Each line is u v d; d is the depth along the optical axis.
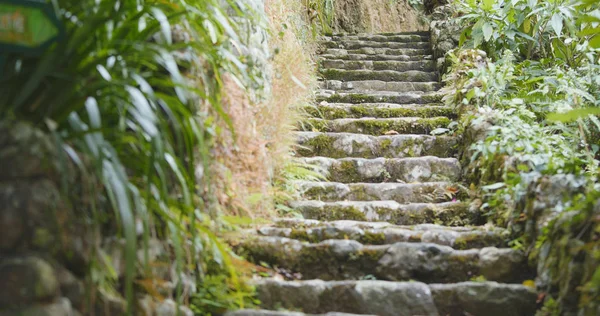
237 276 2.45
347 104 4.71
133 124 1.88
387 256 2.68
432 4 8.23
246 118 2.82
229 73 2.65
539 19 5.16
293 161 3.65
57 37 1.63
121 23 2.04
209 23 2.54
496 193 3.00
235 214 2.71
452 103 4.56
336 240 2.73
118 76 1.88
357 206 3.26
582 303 2.02
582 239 2.19
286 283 2.48
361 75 5.61
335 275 2.68
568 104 3.85
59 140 1.54
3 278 1.45
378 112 4.50
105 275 1.76
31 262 1.47
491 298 2.44
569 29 4.88
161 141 1.71
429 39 6.60
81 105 1.71
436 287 2.49
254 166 2.88
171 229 1.88
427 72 5.66
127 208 1.58
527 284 2.54
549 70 4.69
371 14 9.16
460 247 2.80
